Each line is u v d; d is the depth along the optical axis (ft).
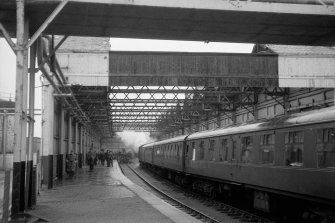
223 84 73.10
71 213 44.34
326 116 33.71
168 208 47.83
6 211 36.17
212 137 64.28
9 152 119.65
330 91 83.46
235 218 46.75
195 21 43.60
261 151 45.96
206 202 62.39
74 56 72.84
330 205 34.04
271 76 74.02
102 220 39.68
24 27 40.47
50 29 45.96
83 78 72.49
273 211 45.03
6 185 36.35
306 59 76.13
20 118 37.99
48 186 74.18
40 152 82.69
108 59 72.59
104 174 119.34
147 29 46.19
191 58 71.56
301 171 36.99
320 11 42.19
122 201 55.01
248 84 74.08
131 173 149.59
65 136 112.47
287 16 42.19
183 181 87.15
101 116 162.61
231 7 40.83
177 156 89.30
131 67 71.67
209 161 64.95
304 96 93.86
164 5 39.91
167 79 72.90
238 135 53.21
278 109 106.73
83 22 43.57
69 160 112.78
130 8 40.04
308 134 36.11
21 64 37.81
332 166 32.63
